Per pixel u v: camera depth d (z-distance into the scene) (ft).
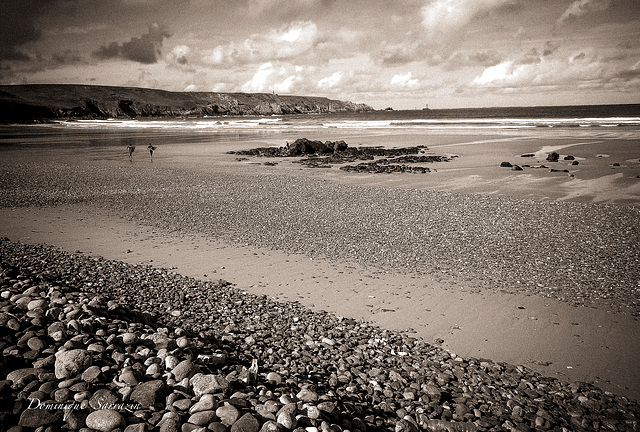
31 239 44.83
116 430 11.57
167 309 26.96
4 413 11.62
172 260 39.24
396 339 24.97
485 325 27.27
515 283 33.96
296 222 53.36
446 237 46.65
